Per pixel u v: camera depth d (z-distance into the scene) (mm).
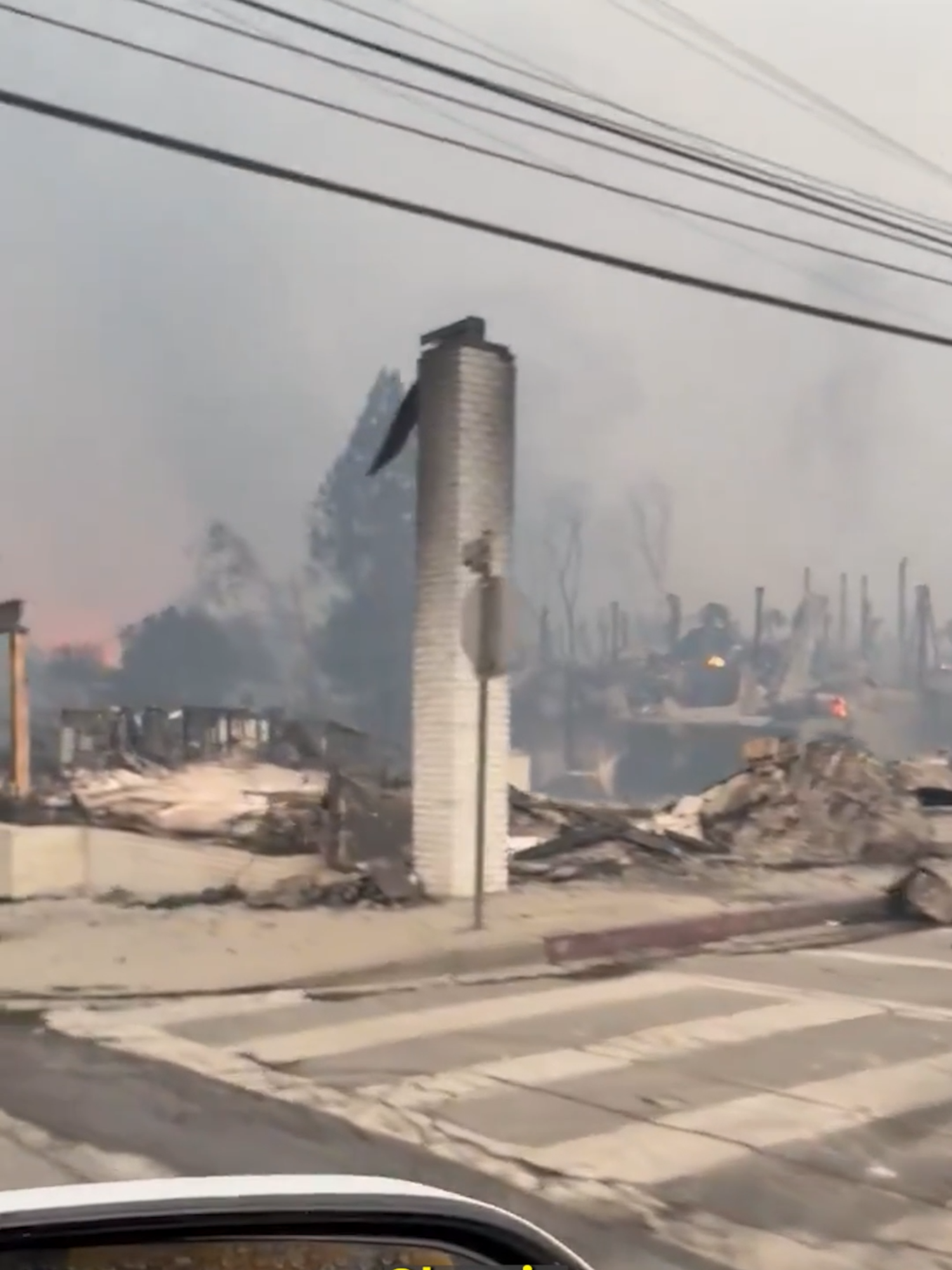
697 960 10000
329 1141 5789
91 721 10602
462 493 10953
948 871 12812
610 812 12383
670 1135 5965
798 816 13031
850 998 8820
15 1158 5449
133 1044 7375
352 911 10320
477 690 10969
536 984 9172
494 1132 5984
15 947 9086
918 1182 5422
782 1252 4746
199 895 10547
